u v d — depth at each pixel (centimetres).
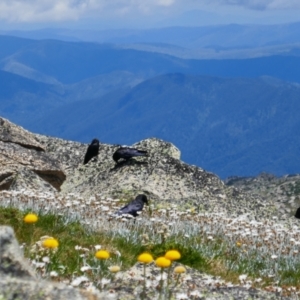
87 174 3741
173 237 1880
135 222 1977
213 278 1339
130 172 3519
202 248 1794
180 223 2105
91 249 1422
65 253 1284
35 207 1823
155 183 3400
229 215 3184
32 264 1050
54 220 1658
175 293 1077
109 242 1558
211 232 2020
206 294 1133
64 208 1900
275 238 2062
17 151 3366
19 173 3058
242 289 1212
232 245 1931
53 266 1126
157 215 2319
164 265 769
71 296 576
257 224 2239
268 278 1648
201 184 3506
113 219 1956
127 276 1208
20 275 677
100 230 1712
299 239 2100
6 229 722
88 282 1033
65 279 1079
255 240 2016
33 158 3369
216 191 3472
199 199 3319
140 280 1122
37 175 3156
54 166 3419
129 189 3341
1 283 593
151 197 3259
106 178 3575
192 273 1360
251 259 1816
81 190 3553
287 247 1953
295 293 1330
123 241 1608
